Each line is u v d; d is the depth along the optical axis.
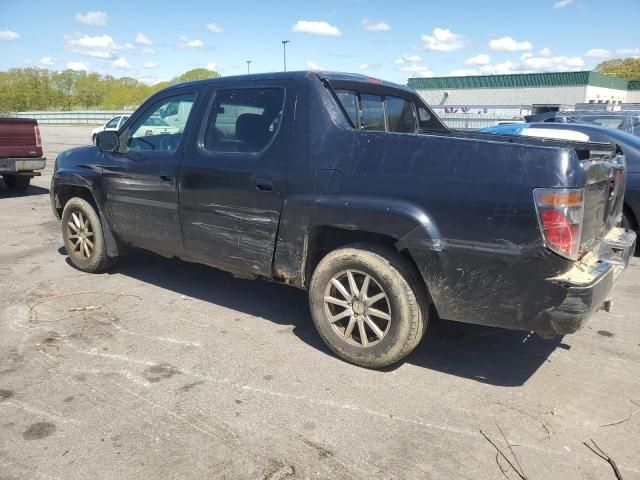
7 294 5.02
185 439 2.88
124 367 3.66
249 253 4.13
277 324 4.45
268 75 4.12
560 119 11.48
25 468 2.63
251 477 2.60
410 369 3.72
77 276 5.60
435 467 2.70
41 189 11.82
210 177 4.23
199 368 3.67
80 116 47.03
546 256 3.01
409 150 3.37
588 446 2.90
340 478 2.61
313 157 3.70
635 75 79.06
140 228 4.97
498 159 3.12
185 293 5.14
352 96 4.22
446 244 3.26
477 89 42.88
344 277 3.72
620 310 4.90
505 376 3.65
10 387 3.37
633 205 6.55
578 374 3.70
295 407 3.21
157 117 4.82
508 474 2.66
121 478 2.57
